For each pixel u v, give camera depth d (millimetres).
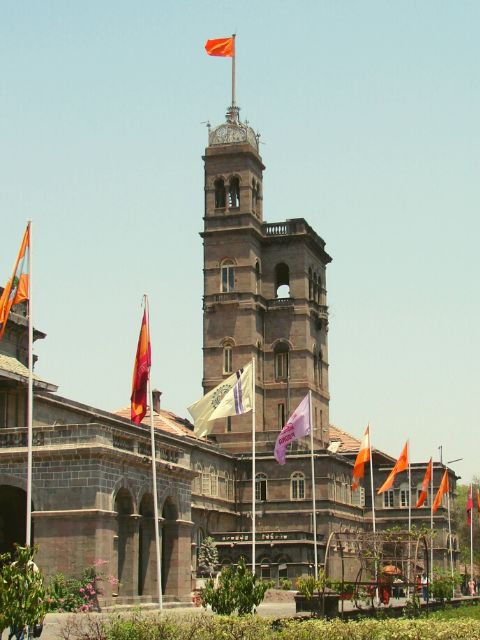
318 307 126750
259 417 119062
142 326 59781
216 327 119500
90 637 40562
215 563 101500
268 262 123875
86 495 64250
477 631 38625
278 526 113750
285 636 38562
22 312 81875
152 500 71125
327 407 127625
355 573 114375
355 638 38531
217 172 122438
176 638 37719
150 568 70312
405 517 134000
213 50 123375
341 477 119812
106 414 82625
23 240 56625
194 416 72875
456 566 144250
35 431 66500
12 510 71438
